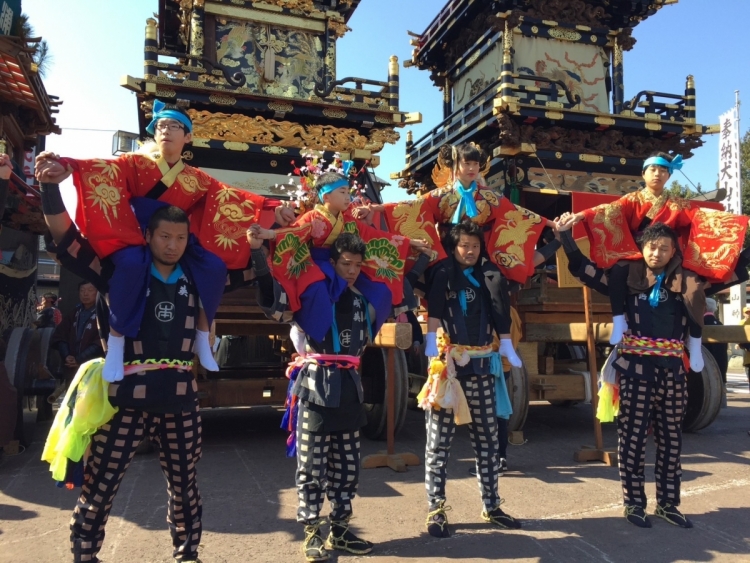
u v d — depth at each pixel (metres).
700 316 3.42
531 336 6.16
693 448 5.59
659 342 3.41
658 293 3.44
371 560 2.91
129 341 2.43
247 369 6.64
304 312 2.94
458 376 3.39
